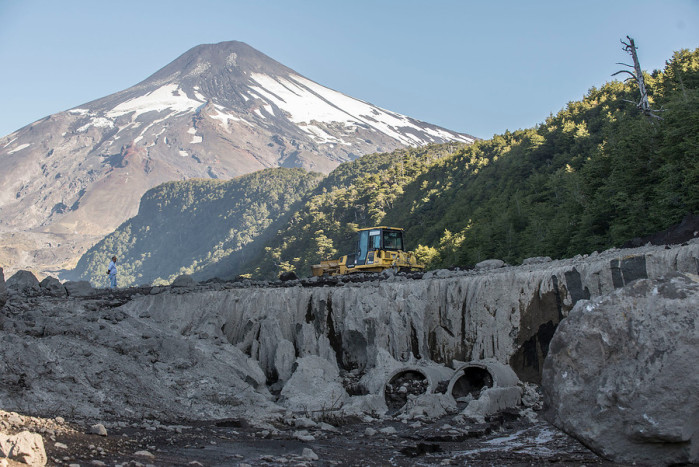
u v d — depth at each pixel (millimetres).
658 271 14727
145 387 13562
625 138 45250
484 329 16969
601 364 7602
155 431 10906
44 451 7328
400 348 18047
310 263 165125
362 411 14383
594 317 7762
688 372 6984
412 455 9992
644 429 7059
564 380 7836
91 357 13633
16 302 18000
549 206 67250
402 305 18703
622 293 7742
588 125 95062
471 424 12500
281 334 18547
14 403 11109
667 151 39062
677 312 7262
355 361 18656
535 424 12336
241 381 15508
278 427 12812
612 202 42062
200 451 9430
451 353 17547
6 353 12219
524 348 16438
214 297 20625
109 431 10273
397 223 142000
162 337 16188
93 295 23125
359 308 18625
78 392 12391
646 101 45031
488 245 67625
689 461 6922
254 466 8578
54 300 20141
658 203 36750
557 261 22500
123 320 16750
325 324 19594
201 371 15234
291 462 9031
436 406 13781
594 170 50781
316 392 15805
